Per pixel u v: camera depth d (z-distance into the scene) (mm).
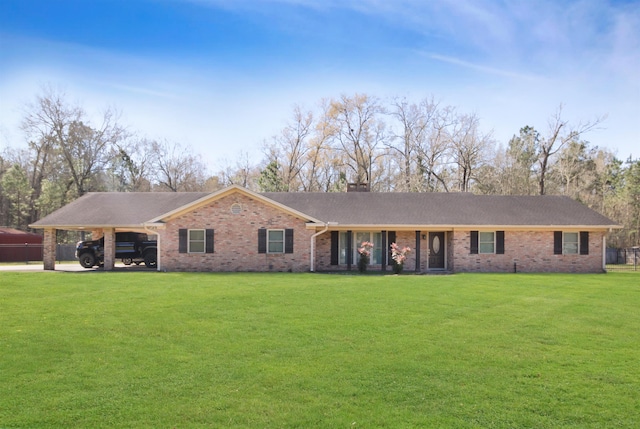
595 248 28172
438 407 7324
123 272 24375
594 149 58625
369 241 28625
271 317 12938
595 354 9945
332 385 8141
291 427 6680
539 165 50531
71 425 6695
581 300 15938
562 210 29641
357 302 15094
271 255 26000
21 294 16562
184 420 6848
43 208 49750
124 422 6781
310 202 30578
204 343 10523
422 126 50594
